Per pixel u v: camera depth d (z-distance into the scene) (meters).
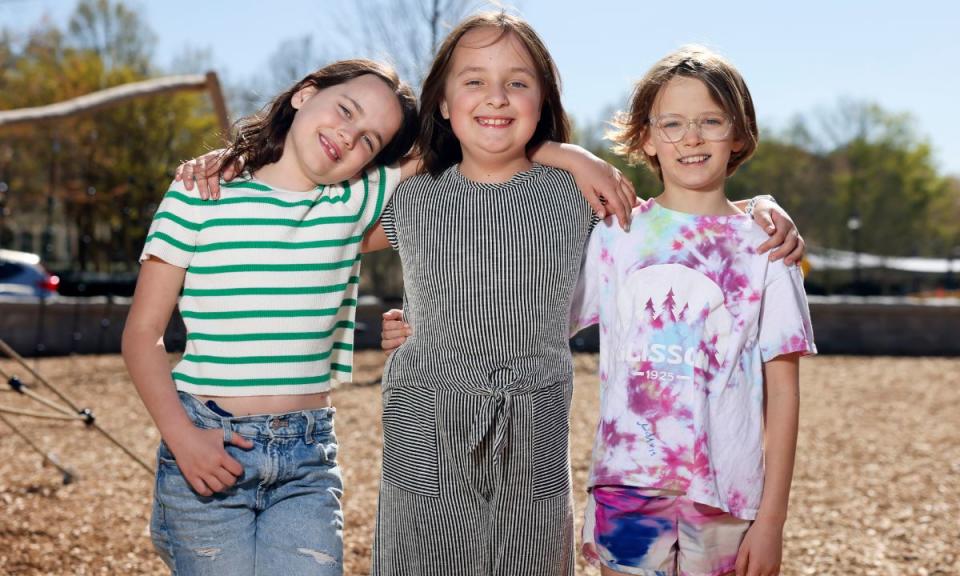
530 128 2.32
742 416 2.25
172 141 26.92
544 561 2.29
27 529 4.30
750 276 2.29
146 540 4.23
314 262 2.29
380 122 2.33
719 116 2.30
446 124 2.45
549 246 2.29
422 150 2.45
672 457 2.22
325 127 2.29
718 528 2.24
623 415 2.28
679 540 2.24
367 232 2.49
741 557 2.23
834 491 5.50
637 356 2.29
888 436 7.40
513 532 2.26
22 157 24.72
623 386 2.29
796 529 4.65
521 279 2.28
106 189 24.98
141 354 2.19
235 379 2.22
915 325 14.57
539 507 2.27
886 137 40.69
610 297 2.37
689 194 2.38
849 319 14.60
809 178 40.88
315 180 2.33
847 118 40.84
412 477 2.29
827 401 9.35
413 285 2.37
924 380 11.05
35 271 14.65
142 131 25.78
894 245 40.19
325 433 2.32
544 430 2.28
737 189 39.81
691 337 2.26
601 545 2.29
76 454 6.07
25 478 5.32
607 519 2.28
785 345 2.26
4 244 27.44
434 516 2.27
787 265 2.30
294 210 2.28
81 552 4.03
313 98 2.35
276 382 2.25
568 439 2.38
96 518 4.55
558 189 2.36
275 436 2.22
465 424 2.25
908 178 40.44
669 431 2.23
